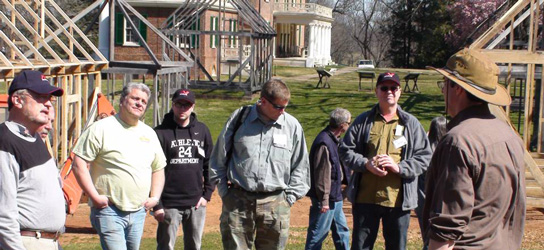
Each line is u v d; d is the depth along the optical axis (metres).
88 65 12.55
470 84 3.44
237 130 5.44
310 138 19.05
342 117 6.91
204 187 6.73
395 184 5.80
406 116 5.98
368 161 5.77
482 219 3.29
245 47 37.78
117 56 34.53
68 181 9.45
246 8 27.59
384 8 75.56
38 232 4.17
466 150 3.27
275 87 5.25
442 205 3.30
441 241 3.29
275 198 5.43
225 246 5.53
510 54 11.02
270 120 5.39
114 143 5.48
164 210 6.44
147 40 34.38
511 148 3.35
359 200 5.91
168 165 6.41
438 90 30.78
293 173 5.54
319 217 6.99
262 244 5.55
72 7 32.91
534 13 11.29
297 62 47.44
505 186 3.30
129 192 5.51
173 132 6.45
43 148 4.25
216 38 36.00
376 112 6.05
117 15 34.12
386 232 5.89
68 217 10.49
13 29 11.34
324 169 6.85
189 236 6.69
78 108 12.40
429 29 57.94
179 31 27.12
